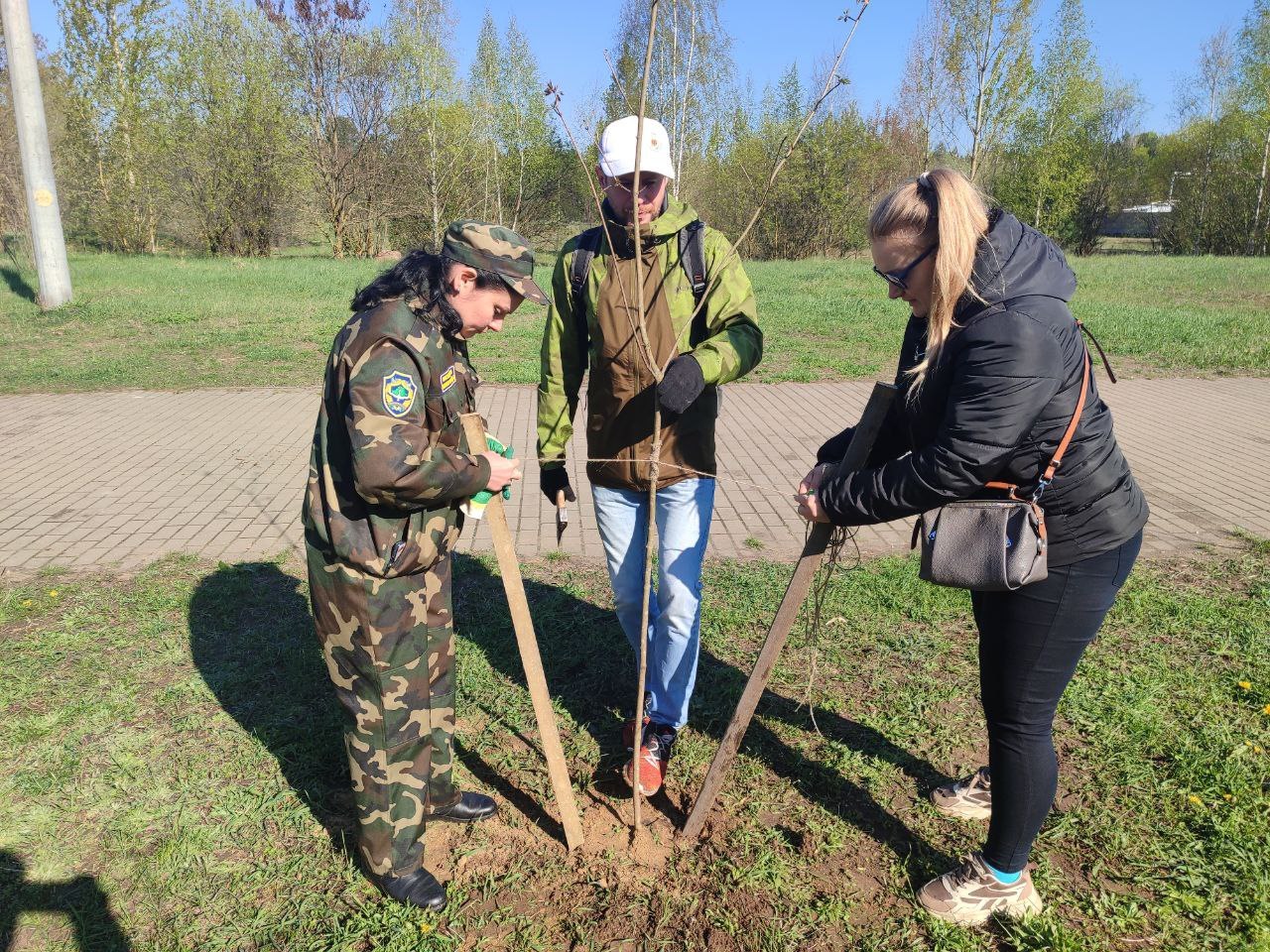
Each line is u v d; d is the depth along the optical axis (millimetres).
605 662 3775
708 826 2797
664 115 2859
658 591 2896
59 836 2719
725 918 2428
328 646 2301
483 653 3846
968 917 2402
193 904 2475
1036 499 2061
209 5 28016
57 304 13984
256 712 3361
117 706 3383
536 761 3127
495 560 4836
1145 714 3293
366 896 2502
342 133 29984
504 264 2123
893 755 3156
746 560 4910
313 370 10219
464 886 2549
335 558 2189
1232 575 4594
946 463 1987
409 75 29812
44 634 3943
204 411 8383
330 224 30375
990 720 2293
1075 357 1976
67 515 5555
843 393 9406
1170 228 35719
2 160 26875
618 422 2770
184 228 30016
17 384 9438
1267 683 3500
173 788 2941
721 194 32156
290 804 2863
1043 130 33844
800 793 2957
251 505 5754
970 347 1936
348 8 28234
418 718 2355
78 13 26766
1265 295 16641
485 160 31672
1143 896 2492
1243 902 2436
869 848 2707
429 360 2113
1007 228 1964
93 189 29219
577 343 2891
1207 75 37969
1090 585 2104
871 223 2080
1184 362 10664
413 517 2211
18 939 2352
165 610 4172
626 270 2648
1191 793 2873
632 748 3094
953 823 2811
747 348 2564
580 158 2352
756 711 3424
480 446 2281
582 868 2625
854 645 3920
